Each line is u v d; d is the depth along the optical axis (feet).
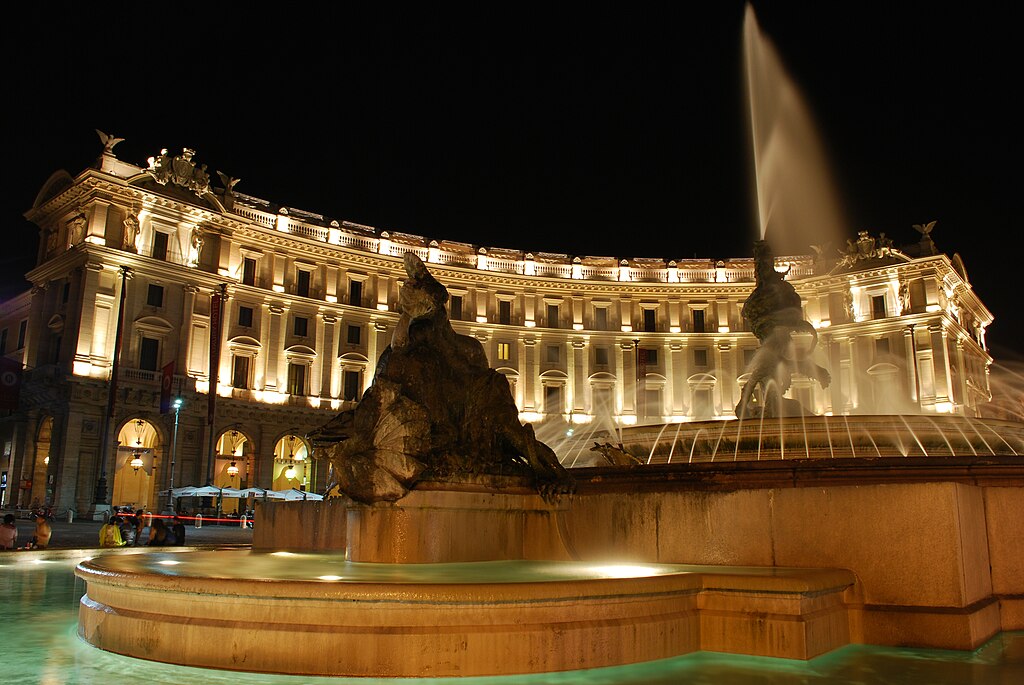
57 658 20.56
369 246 221.25
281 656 18.81
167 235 182.70
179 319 179.11
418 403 28.37
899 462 29.09
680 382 242.78
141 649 20.53
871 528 25.22
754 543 26.94
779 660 21.07
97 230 169.99
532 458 30.86
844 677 19.71
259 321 195.83
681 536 28.22
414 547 26.81
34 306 181.78
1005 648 23.53
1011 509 27.84
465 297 234.79
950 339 229.66
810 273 245.45
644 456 61.62
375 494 27.27
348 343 212.43
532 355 236.63
